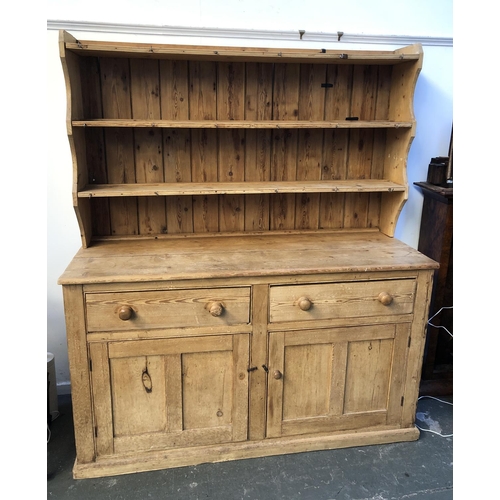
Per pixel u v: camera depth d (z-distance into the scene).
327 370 2.04
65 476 1.94
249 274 1.85
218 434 2.02
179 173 2.25
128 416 1.93
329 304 1.96
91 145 2.15
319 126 2.06
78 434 1.91
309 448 2.09
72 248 2.31
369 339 2.04
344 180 2.38
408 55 2.04
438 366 2.59
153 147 2.20
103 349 1.85
